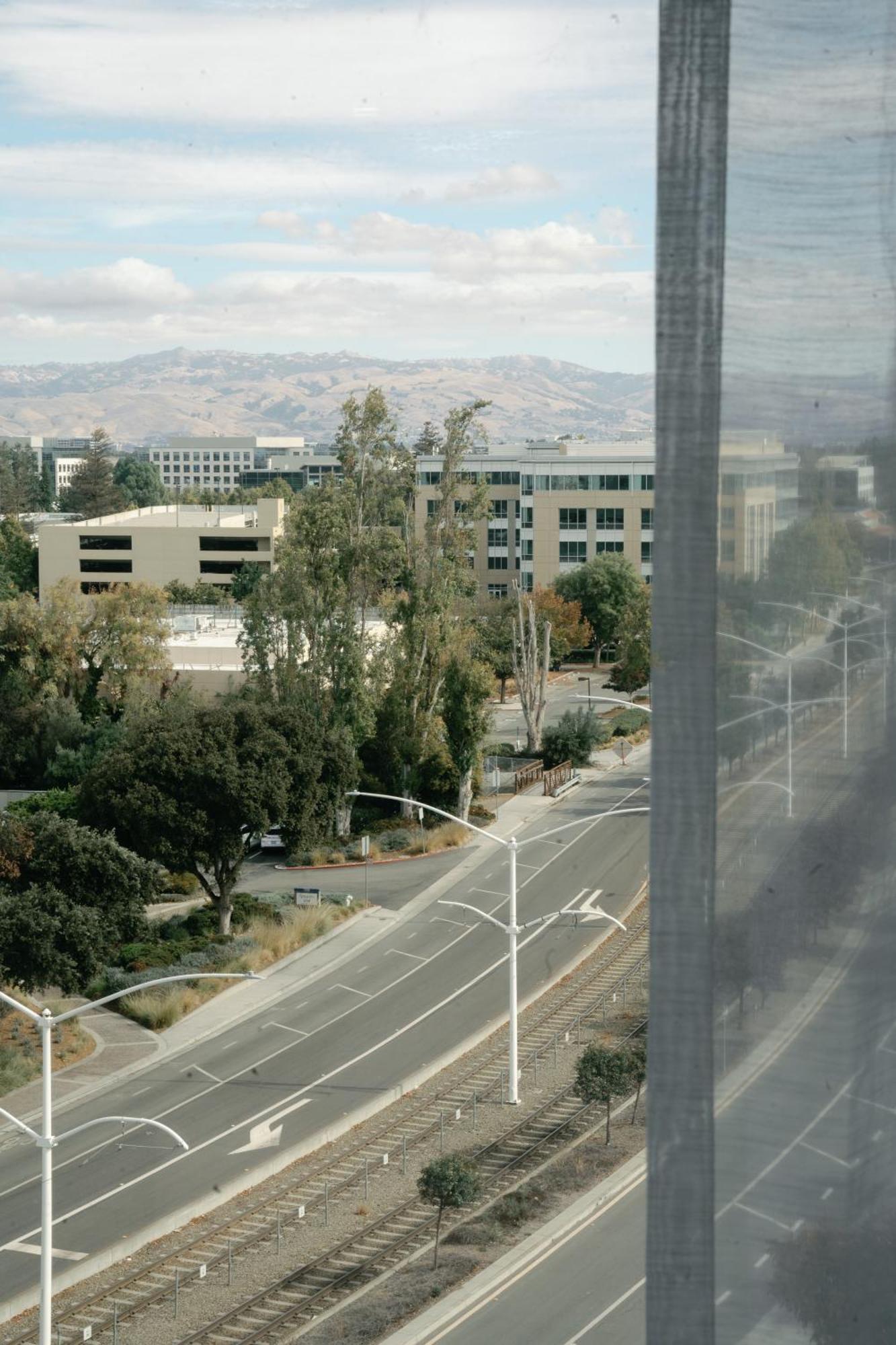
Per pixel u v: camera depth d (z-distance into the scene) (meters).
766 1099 3.78
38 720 70.38
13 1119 23.42
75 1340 24.64
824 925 3.80
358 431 63.09
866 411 3.75
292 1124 34.81
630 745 79.06
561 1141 33.62
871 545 3.79
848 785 3.81
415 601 64.88
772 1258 3.80
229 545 123.19
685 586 3.75
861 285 3.72
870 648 3.80
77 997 43.62
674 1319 3.81
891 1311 3.83
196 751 48.00
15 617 73.19
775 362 3.73
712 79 3.69
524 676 78.25
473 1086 37.25
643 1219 29.19
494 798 70.25
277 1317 25.45
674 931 3.79
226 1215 29.91
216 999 44.00
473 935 50.16
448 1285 26.39
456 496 65.69
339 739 53.00
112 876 42.34
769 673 3.77
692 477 3.75
